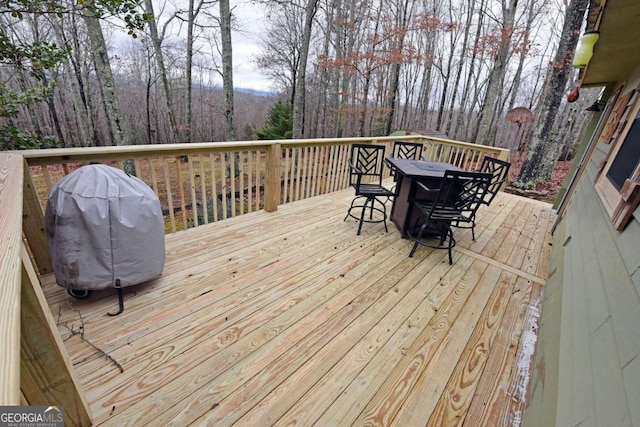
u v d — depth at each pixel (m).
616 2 1.73
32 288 0.85
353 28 12.53
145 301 1.93
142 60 15.74
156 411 1.29
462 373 1.58
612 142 2.34
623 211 1.21
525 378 1.58
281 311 1.95
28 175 1.87
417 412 1.36
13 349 0.46
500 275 2.60
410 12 12.74
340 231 3.25
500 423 1.34
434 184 3.00
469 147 5.48
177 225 5.60
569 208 3.16
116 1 2.96
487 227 3.75
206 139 19.78
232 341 1.68
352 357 1.64
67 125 15.18
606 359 0.84
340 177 4.75
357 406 1.37
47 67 3.18
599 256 1.36
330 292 2.19
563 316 1.48
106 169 1.88
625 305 0.89
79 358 1.50
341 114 14.50
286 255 2.65
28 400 1.00
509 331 1.92
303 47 10.01
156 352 1.57
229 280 2.22
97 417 1.24
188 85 11.07
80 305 1.85
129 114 17.36
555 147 8.49
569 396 0.97
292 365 1.56
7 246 0.68
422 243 3.10
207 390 1.39
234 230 3.04
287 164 3.72
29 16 8.59
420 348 1.73
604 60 2.73
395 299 2.17
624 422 0.62
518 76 14.88
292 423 1.28
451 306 2.14
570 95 4.10
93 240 1.72
